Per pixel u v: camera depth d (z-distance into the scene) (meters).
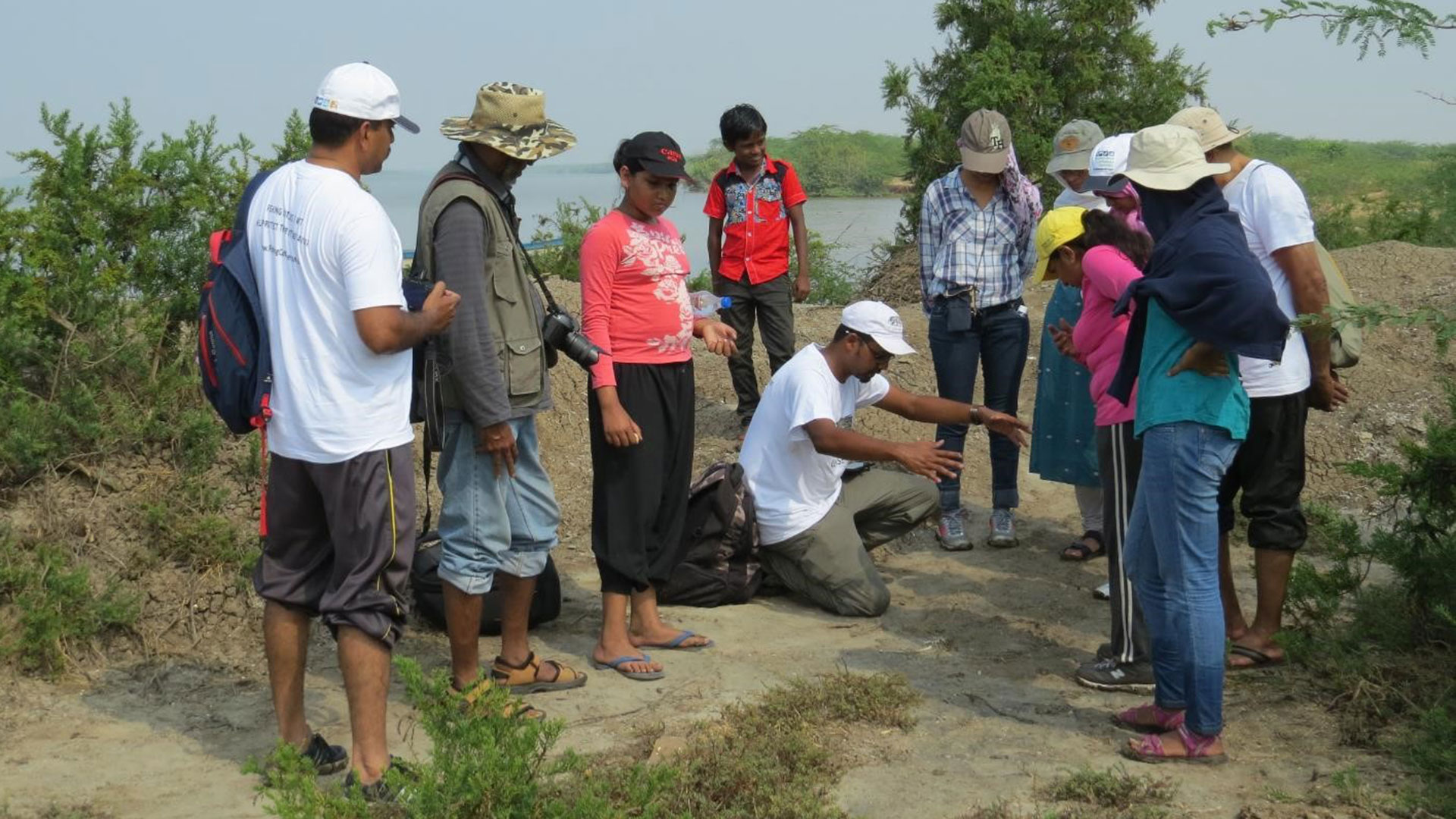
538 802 3.23
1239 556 5.91
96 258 5.57
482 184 3.98
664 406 4.62
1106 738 4.06
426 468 4.43
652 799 3.33
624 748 3.95
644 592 4.89
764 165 6.98
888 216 22.31
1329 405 4.57
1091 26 13.95
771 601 5.60
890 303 12.11
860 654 4.89
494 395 3.89
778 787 3.61
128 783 3.71
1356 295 8.64
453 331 3.83
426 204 3.92
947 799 3.63
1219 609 3.76
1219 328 3.54
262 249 3.51
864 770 3.83
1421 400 7.14
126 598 4.64
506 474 4.18
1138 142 3.73
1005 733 4.11
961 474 6.98
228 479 5.47
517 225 4.17
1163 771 3.77
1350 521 5.13
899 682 4.45
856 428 7.25
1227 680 4.45
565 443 6.88
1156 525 3.79
